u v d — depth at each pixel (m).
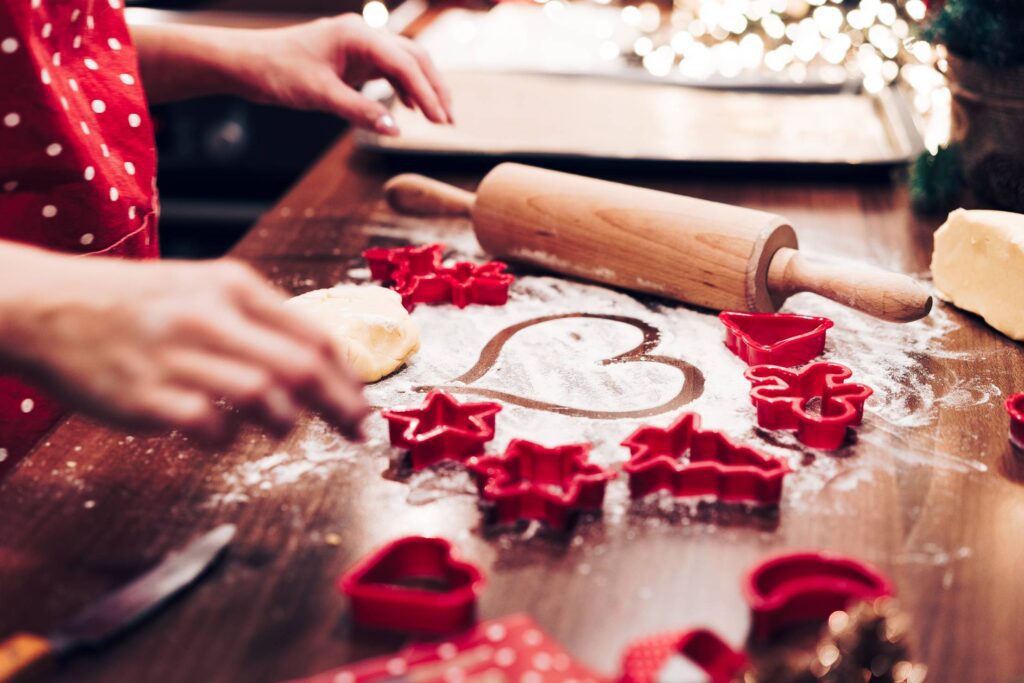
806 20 1.60
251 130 2.16
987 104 1.00
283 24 1.72
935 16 1.03
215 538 0.68
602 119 1.34
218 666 0.62
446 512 0.71
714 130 1.30
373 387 0.83
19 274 0.61
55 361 0.60
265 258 1.03
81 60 0.93
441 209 1.06
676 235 0.92
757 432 0.78
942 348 0.87
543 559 0.68
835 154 1.22
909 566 0.67
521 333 0.90
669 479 0.73
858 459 0.75
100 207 0.92
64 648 0.62
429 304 0.95
